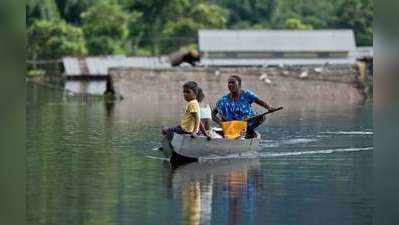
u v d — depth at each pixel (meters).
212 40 103.19
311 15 137.88
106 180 26.08
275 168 28.47
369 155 31.41
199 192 24.33
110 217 21.27
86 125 43.41
